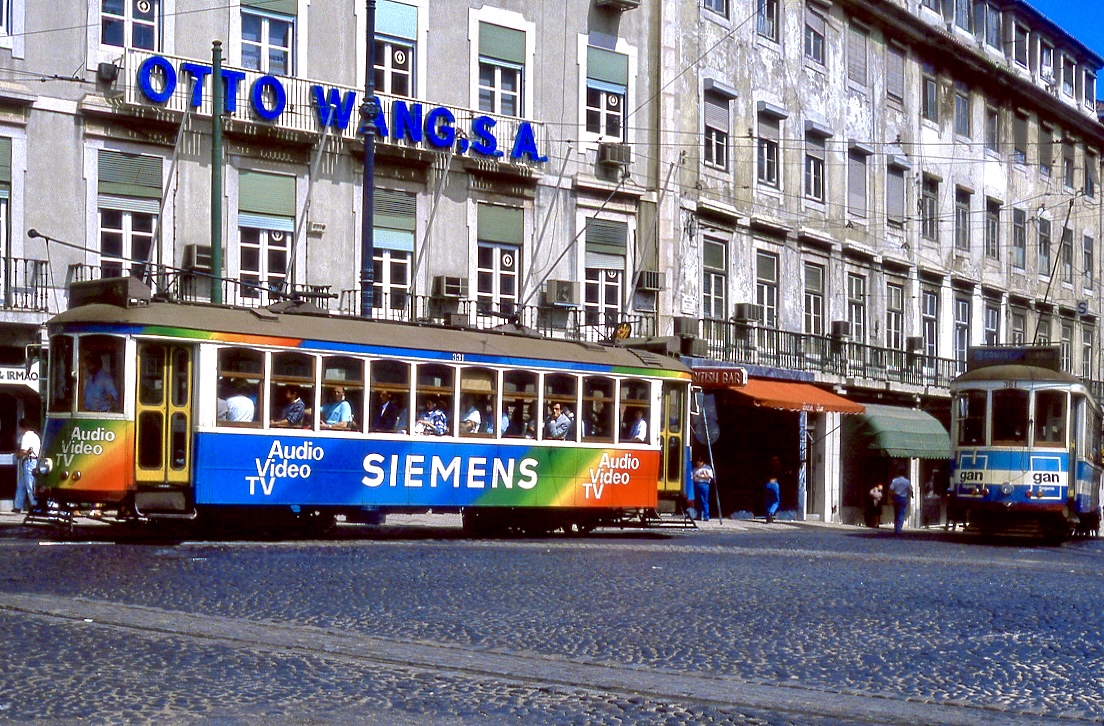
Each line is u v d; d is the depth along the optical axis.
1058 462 29.17
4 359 27.27
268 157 30.19
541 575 17.25
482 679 10.12
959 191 50.56
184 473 20.75
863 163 45.50
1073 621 14.57
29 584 14.50
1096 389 57.91
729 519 37.28
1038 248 55.56
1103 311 61.00
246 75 29.72
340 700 9.12
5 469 27.89
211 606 13.50
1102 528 41.38
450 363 23.69
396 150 31.70
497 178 33.72
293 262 29.92
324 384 22.17
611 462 25.98
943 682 10.73
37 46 27.56
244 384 21.31
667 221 36.81
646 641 12.34
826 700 9.84
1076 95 58.88
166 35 29.05
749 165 40.19
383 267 31.91
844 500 42.47
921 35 47.56
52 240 27.47
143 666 10.05
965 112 51.06
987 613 15.00
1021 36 54.56
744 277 39.88
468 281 33.16
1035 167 55.38
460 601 14.53
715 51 38.81
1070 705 9.95
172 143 28.98
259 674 9.93
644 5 36.97
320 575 16.23
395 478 22.94
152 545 19.08
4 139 27.23
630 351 26.84
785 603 15.32
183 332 20.64
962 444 29.98
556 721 8.74
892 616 14.49
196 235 29.27
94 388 20.33
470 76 33.44
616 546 22.66
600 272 35.66
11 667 9.80
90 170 28.06
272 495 21.52
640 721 8.84
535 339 25.41
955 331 50.00
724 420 37.97
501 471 24.30
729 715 9.13
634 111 36.59
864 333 45.12
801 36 42.53
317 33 31.11
